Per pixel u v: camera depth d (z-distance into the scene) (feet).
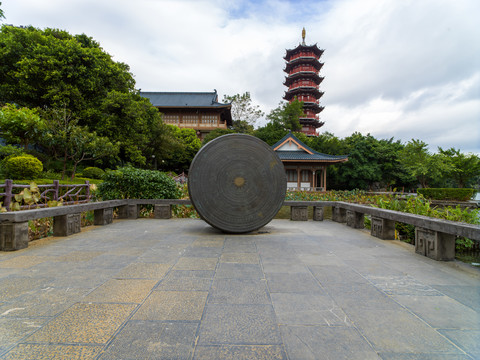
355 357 5.03
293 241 15.38
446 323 6.33
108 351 5.12
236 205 17.37
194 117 157.28
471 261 14.88
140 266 10.52
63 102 55.98
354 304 7.31
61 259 11.42
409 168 90.89
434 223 11.57
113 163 73.00
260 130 125.80
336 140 121.90
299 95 159.33
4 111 40.40
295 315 6.66
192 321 6.31
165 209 24.61
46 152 61.93
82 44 67.87
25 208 19.52
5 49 56.29
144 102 77.92
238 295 7.83
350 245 14.44
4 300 7.37
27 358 4.88
